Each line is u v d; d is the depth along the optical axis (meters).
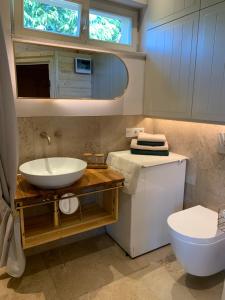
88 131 2.06
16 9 1.55
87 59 1.86
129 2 1.97
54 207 1.67
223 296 1.37
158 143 2.09
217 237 1.48
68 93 1.82
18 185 1.58
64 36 1.77
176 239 1.53
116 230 2.15
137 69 2.12
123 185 1.83
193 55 1.65
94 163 2.03
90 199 2.18
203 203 1.98
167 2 1.82
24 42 1.59
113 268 1.86
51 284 1.70
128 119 2.27
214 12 1.47
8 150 1.35
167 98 1.93
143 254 2.03
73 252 2.06
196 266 1.52
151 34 2.02
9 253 1.53
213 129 1.83
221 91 1.49
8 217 1.48
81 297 1.59
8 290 1.63
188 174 2.09
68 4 1.74
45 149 1.89
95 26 1.92
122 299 1.57
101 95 1.98
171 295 1.60
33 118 1.79
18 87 1.63
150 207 1.96
